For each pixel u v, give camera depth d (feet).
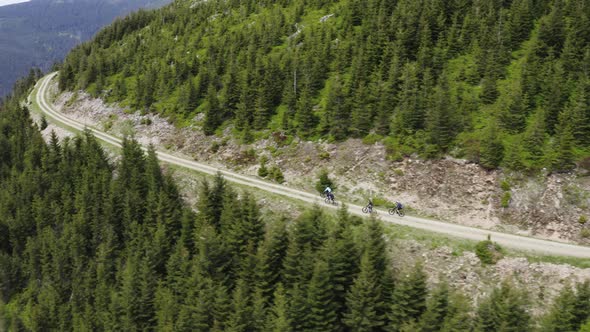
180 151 292.61
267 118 279.08
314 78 285.02
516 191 196.24
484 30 272.51
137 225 224.53
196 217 215.72
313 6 385.91
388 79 262.88
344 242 172.65
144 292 190.60
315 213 189.88
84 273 222.07
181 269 191.52
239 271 188.55
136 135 321.93
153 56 409.69
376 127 240.32
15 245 252.21
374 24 302.45
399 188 217.15
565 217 184.75
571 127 199.41
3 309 226.38
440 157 216.33
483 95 237.45
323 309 160.97
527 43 268.00
